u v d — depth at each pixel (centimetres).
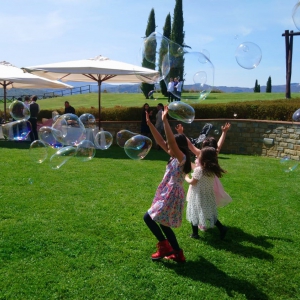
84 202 425
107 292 242
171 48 445
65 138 779
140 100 2264
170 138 271
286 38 1099
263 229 365
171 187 277
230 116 970
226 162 763
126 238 328
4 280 250
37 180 522
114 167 651
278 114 884
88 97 2756
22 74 1005
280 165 729
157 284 254
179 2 2186
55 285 247
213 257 299
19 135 827
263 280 267
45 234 326
